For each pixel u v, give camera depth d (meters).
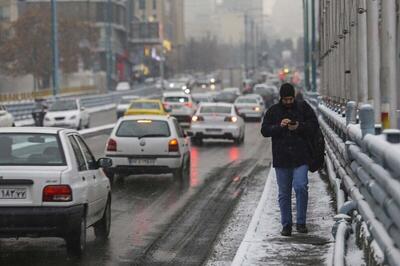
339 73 49.03
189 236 27.38
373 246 16.73
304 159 25.02
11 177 21.98
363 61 33.38
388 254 13.71
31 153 23.27
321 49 75.12
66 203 22.14
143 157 43.72
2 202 22.00
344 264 17.78
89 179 24.52
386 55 25.56
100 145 73.31
